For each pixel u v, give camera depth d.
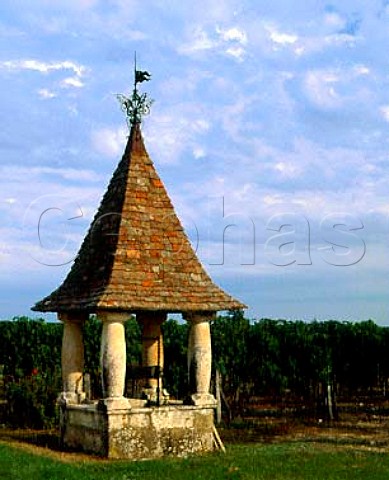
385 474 13.51
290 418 25.69
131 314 15.83
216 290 16.83
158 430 15.73
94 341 26.92
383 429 22.70
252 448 18.06
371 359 29.95
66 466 13.64
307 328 30.61
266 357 29.11
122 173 17.62
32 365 28.33
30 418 22.83
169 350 28.00
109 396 15.49
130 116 18.00
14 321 29.00
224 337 29.00
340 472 13.66
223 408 26.88
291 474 13.35
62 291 17.44
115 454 15.22
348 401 31.36
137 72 18.06
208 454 16.03
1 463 13.77
